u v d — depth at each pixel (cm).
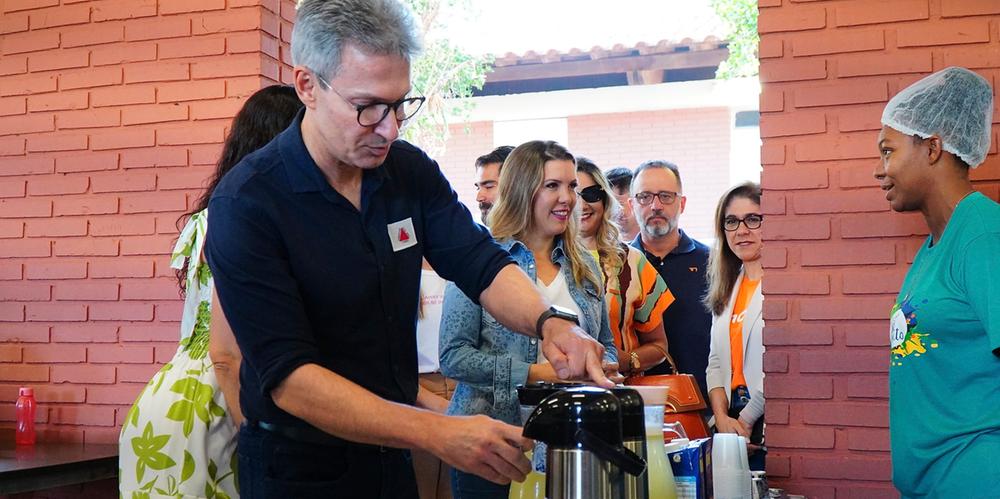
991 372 212
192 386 239
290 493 173
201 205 247
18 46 423
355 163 168
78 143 412
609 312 345
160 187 400
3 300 424
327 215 174
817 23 334
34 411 405
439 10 1032
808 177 334
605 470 116
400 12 162
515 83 1084
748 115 1103
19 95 422
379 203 180
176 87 399
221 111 392
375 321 178
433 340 339
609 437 117
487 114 1134
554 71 1022
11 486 321
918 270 233
